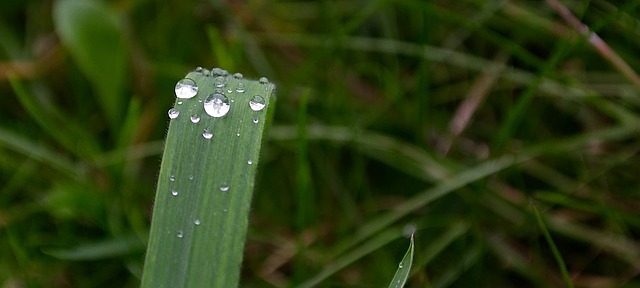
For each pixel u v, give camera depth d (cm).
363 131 19
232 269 12
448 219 18
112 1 22
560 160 19
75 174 18
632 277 18
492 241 18
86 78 22
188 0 22
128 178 19
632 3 16
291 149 19
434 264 18
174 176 12
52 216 19
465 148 20
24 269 17
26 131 20
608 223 18
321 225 19
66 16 19
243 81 13
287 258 18
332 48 19
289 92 20
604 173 19
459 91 20
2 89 21
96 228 18
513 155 18
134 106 18
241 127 13
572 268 18
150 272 12
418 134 19
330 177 19
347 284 17
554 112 20
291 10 23
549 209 18
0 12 23
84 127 21
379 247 17
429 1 18
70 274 18
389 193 19
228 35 21
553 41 20
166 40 22
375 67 21
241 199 12
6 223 18
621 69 17
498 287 18
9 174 19
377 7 19
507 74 19
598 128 19
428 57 19
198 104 13
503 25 20
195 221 12
